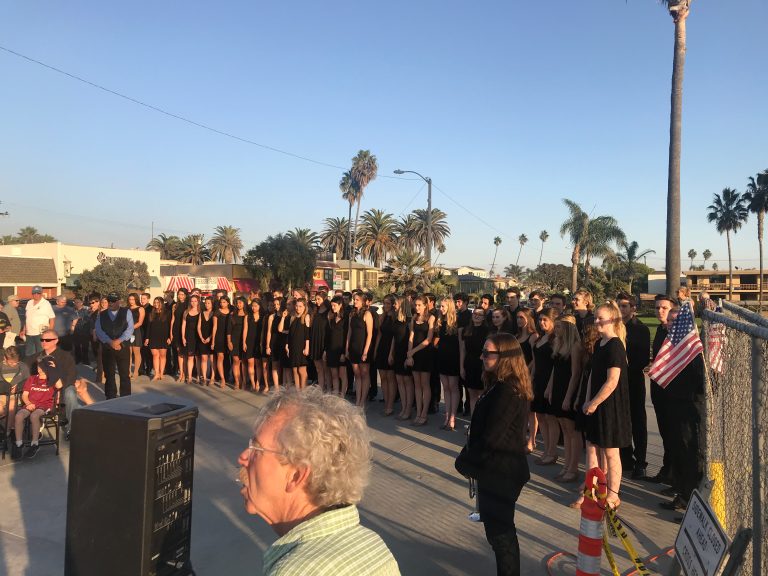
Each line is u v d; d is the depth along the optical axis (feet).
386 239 233.55
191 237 280.51
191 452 10.82
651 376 16.15
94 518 9.83
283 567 4.18
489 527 11.36
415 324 26.89
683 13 48.11
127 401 10.71
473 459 11.60
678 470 16.72
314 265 152.66
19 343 38.29
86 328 41.91
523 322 23.40
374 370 33.32
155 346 37.50
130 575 9.63
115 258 127.44
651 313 166.81
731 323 9.42
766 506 7.95
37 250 123.44
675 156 48.75
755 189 194.49
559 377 19.44
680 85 48.42
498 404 11.50
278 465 4.70
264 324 34.09
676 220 48.70
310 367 35.12
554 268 243.40
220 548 14.12
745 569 8.79
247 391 34.68
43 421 21.86
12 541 14.44
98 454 9.86
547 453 21.29
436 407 29.55
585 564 10.52
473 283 222.07
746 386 9.92
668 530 15.46
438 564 13.48
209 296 36.99
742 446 10.19
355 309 30.07
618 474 15.85
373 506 16.94
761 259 193.26
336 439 4.71
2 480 18.65
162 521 10.09
